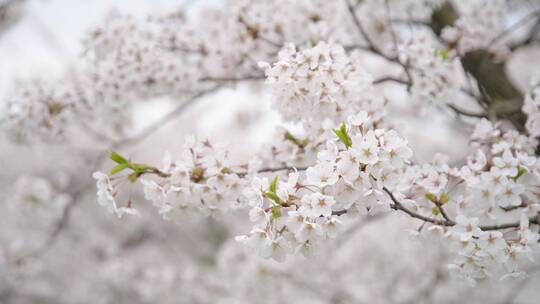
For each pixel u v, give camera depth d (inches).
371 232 297.1
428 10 164.9
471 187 82.8
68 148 263.3
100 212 381.7
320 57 88.5
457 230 75.5
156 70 152.1
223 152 89.4
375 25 163.6
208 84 173.0
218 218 94.3
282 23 137.4
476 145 103.6
